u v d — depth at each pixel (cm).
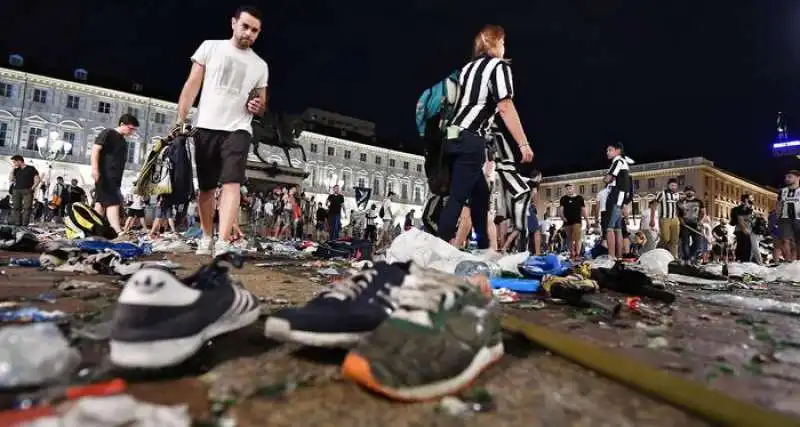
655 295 324
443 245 375
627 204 948
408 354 121
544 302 288
